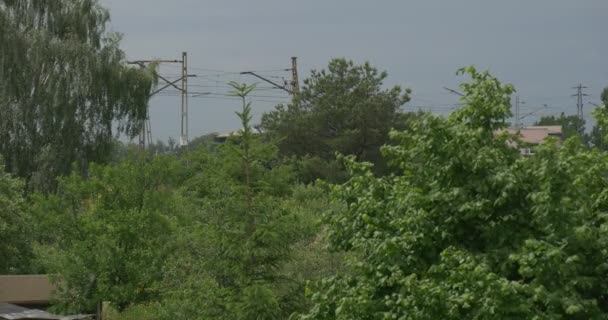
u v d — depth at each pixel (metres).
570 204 15.14
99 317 48.34
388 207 17.34
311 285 17.95
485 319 14.05
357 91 94.06
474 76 17.41
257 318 26.89
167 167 50.50
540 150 16.03
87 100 77.94
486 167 16.06
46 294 54.91
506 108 17.06
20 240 56.66
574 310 13.84
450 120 17.09
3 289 53.94
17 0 79.19
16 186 58.09
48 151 75.44
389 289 16.73
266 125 94.38
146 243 47.78
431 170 16.64
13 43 75.44
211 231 28.25
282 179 29.62
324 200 46.81
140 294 46.62
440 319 14.84
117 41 81.31
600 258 15.32
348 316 16.03
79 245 48.00
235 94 28.45
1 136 76.19
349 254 21.17
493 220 16.16
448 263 15.19
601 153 16.55
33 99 75.88
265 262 28.42
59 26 79.88
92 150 78.12
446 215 16.44
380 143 91.38
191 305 29.31
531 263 14.28
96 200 50.97
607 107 18.12
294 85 106.25
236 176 28.81
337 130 93.25
